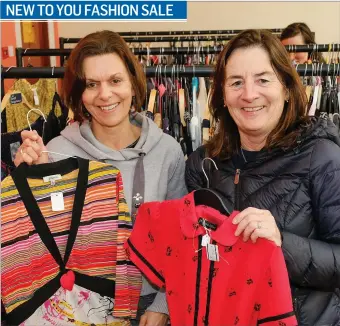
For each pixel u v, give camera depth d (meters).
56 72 1.54
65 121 2.39
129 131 1.41
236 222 1.00
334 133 1.10
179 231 1.15
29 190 1.16
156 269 1.19
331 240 1.05
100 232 1.19
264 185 1.12
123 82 1.28
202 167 1.24
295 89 1.14
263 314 0.99
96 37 1.27
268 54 1.10
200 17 5.07
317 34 5.04
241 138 1.21
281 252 0.98
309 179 1.07
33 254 1.17
